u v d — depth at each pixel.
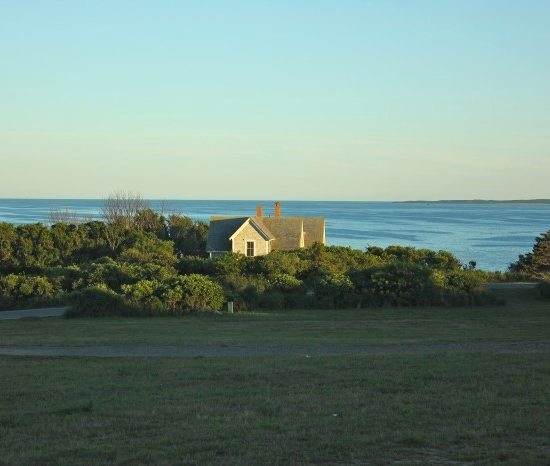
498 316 31.81
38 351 20.97
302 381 14.26
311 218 67.62
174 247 74.25
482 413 10.93
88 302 34.06
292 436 9.78
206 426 10.50
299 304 36.66
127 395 13.13
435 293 37.28
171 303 34.59
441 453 8.93
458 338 22.73
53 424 10.88
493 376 14.23
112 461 8.75
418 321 29.70
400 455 8.87
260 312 34.94
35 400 12.93
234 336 24.38
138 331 26.81
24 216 186.50
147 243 61.75
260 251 61.59
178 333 25.81
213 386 13.98
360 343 21.69
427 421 10.52
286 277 39.97
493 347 20.20
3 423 11.08
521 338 22.59
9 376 15.77
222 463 8.55
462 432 9.80
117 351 20.75
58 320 32.53
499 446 9.13
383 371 15.13
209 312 34.47
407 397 12.31
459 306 37.09
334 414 11.12
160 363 17.59
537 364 15.88
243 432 10.06
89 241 64.94
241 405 12.04
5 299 39.22
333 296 36.81
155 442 9.62
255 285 38.28
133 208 82.50
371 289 37.22
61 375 15.78
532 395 12.30
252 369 15.88
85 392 13.58
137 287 35.25
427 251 57.00
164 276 39.06
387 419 10.69
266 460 8.65
